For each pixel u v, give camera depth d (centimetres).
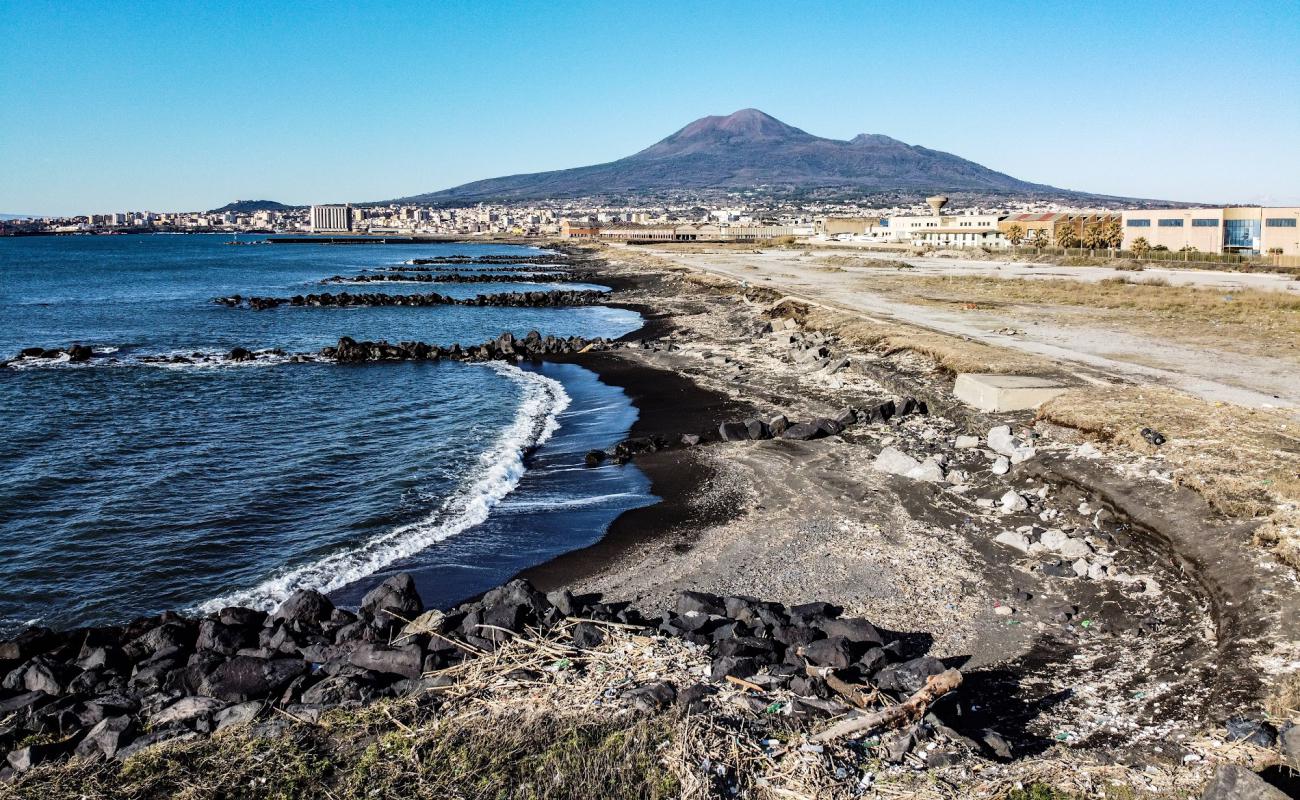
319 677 1328
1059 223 15388
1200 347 4191
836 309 6019
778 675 1288
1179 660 1369
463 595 1864
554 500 2525
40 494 2581
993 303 6384
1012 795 984
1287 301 5956
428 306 9144
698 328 6606
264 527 2319
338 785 1041
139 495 2581
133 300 9781
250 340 6588
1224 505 1894
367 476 2784
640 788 1015
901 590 1758
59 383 4575
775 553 2011
